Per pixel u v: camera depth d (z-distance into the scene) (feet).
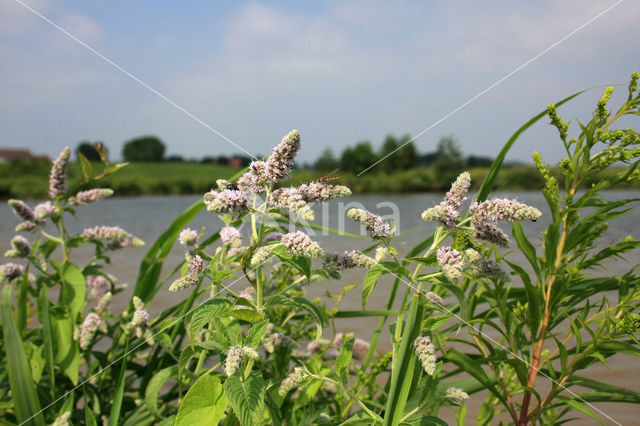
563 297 7.41
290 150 6.14
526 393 7.28
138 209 66.39
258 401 5.66
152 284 9.91
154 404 7.50
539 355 7.38
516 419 7.23
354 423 6.56
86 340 8.28
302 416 8.49
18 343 7.49
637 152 6.47
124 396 9.42
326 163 100.63
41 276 9.37
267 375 8.81
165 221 46.21
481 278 7.35
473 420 10.87
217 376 6.28
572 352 7.11
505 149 8.25
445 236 6.42
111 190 9.75
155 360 9.45
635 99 6.66
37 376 8.71
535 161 7.32
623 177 6.61
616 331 6.68
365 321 15.58
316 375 6.82
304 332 9.48
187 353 6.44
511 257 14.43
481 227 6.09
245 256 6.52
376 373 8.41
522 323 7.45
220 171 148.25
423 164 102.01
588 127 6.75
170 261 23.61
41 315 8.91
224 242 6.96
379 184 97.45
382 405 8.00
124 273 21.80
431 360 5.88
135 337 10.12
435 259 6.07
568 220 7.32
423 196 78.89
